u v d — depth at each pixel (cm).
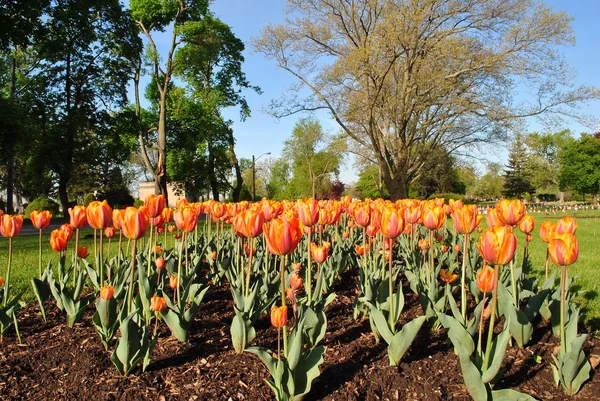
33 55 2738
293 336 250
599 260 772
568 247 244
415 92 2062
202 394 255
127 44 2483
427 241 509
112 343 322
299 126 5656
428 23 1889
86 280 495
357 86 2083
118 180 3412
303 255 493
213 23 2812
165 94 2622
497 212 322
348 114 2022
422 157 2380
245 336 304
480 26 1975
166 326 362
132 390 260
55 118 2477
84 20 2177
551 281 366
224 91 3017
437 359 298
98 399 253
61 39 2203
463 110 1984
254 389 260
